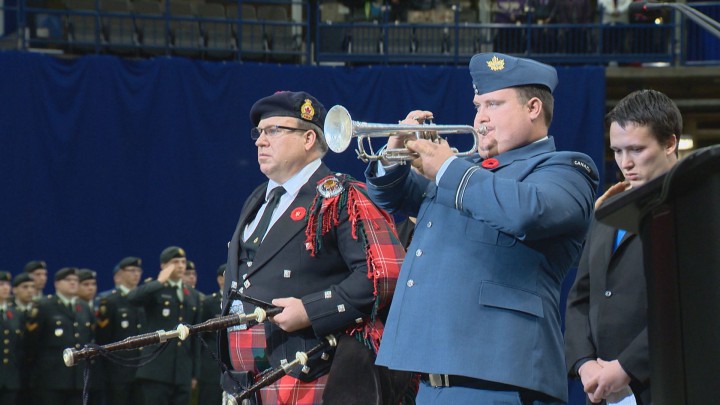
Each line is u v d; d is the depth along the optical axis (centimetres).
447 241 680
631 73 3206
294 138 932
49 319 2548
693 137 3497
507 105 702
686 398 391
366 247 879
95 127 2919
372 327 880
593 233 786
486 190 641
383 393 876
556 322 686
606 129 3356
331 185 904
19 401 2552
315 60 3288
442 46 3341
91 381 2541
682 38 3244
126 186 2933
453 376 662
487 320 655
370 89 3000
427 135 720
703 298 383
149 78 2953
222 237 2973
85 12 3106
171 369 2556
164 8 3269
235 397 862
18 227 2869
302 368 883
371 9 3391
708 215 380
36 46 3159
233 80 2991
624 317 734
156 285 2538
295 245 909
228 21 3195
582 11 3344
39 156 2886
